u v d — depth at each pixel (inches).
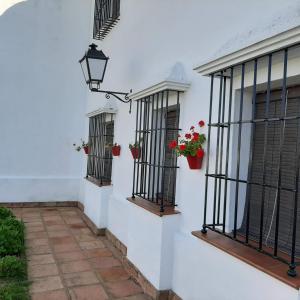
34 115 322.0
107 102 224.7
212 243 103.0
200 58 129.2
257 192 110.8
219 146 116.0
